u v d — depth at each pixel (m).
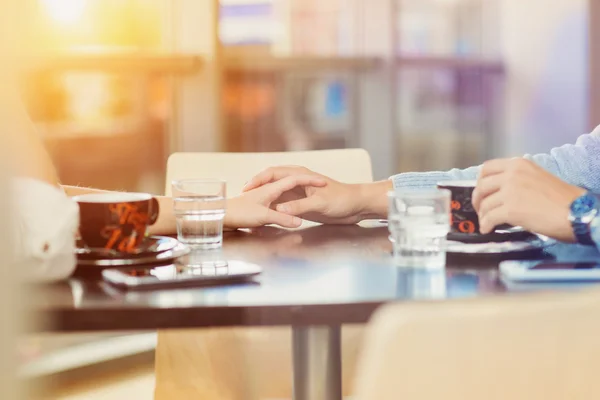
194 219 1.07
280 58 3.71
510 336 0.43
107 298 0.76
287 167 1.33
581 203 0.99
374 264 0.93
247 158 1.67
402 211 0.92
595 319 0.45
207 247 1.07
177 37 3.21
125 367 1.60
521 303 0.44
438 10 4.28
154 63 3.14
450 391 0.43
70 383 1.45
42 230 0.79
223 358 1.46
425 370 0.43
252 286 0.82
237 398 1.43
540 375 0.44
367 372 0.44
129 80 3.17
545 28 4.40
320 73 3.90
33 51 0.27
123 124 3.19
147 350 2.16
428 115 4.29
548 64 4.41
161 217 1.20
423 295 0.76
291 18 3.77
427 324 0.42
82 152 3.12
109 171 3.20
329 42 3.95
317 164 1.67
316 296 0.76
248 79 3.58
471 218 1.04
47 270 0.80
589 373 0.46
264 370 1.46
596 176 1.38
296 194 1.33
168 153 3.27
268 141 3.70
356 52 4.06
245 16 3.55
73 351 1.99
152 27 3.18
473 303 0.44
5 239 0.26
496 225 1.02
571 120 4.35
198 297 0.77
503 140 4.55
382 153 4.15
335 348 0.96
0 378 0.26
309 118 3.88
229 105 3.48
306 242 1.12
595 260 0.92
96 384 1.47
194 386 1.44
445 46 4.34
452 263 0.93
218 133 3.27
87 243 0.96
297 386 0.97
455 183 1.07
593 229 0.98
